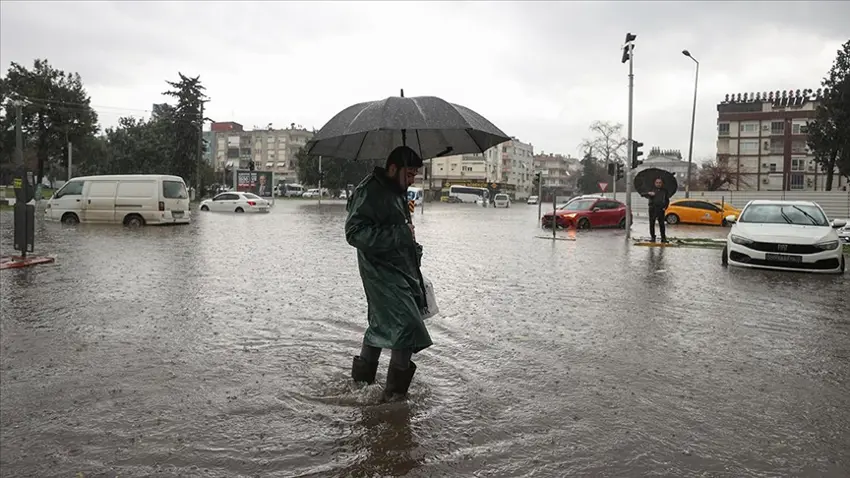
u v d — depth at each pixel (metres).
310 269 11.12
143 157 66.62
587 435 3.64
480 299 8.27
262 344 5.68
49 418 3.86
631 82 20.28
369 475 3.11
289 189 96.56
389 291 3.99
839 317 7.26
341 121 4.01
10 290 8.52
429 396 4.27
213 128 131.50
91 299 7.90
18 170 11.45
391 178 3.97
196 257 12.88
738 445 3.52
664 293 8.91
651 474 3.15
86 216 23.30
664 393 4.42
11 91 52.53
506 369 4.97
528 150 137.00
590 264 12.66
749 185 79.19
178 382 4.56
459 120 3.82
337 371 4.83
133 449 3.40
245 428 3.69
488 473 3.14
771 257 11.24
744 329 6.56
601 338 6.07
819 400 4.32
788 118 77.25
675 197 48.72
